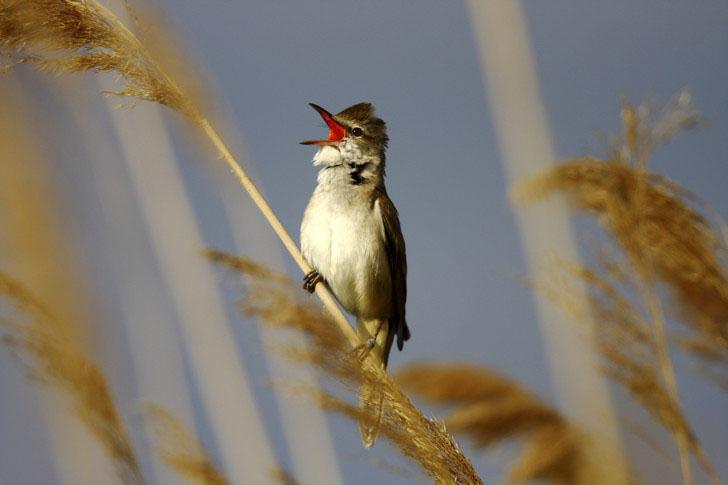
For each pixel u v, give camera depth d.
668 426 6.84
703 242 6.88
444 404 8.34
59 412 8.37
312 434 9.19
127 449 6.65
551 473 7.65
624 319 6.91
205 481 7.54
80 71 7.47
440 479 6.09
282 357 6.04
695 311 6.83
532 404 8.08
